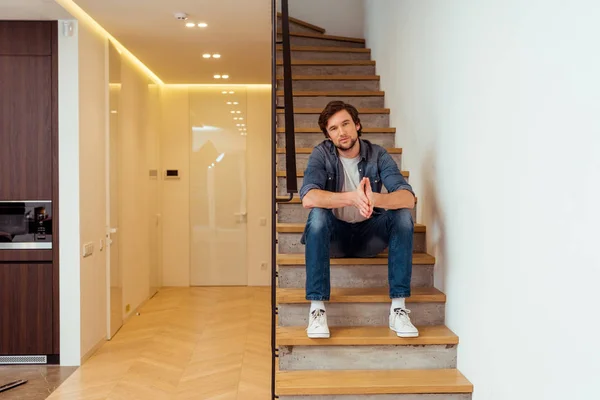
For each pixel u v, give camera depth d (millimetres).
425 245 3150
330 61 4891
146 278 6355
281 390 2299
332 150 2803
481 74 2295
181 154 7355
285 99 2662
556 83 1689
